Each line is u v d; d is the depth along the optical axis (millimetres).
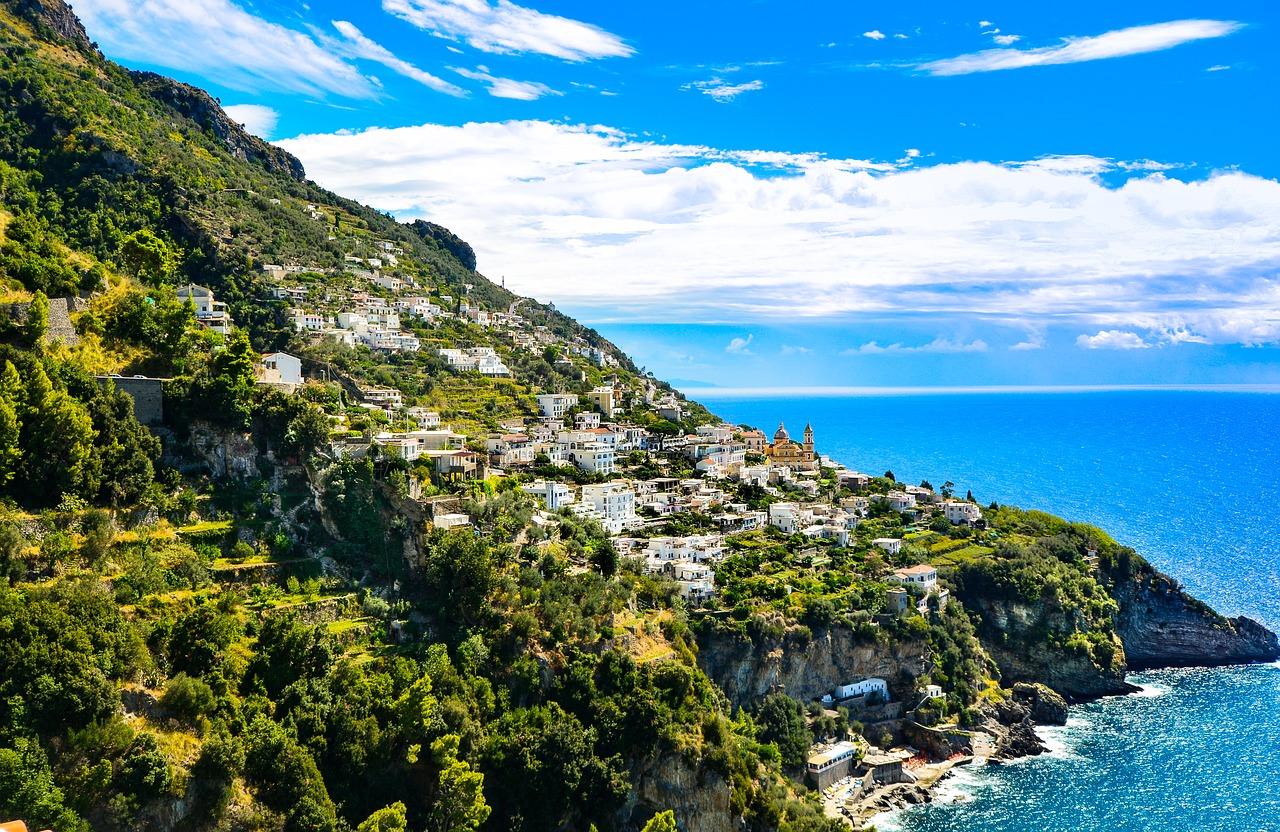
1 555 158750
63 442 179875
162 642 160125
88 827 134125
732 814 198500
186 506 195250
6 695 137750
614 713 193500
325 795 156750
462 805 161625
